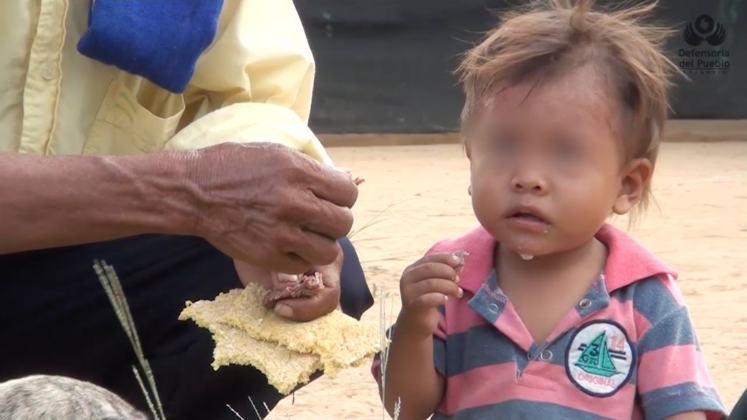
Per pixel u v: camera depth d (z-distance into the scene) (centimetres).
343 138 1505
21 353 322
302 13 1498
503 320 289
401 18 1516
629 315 286
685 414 273
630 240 297
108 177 262
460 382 294
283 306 273
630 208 296
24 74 311
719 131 1528
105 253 318
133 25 299
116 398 230
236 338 273
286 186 259
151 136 321
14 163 261
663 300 287
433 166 1258
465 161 1300
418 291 279
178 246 318
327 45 1510
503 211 283
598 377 283
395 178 1154
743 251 765
